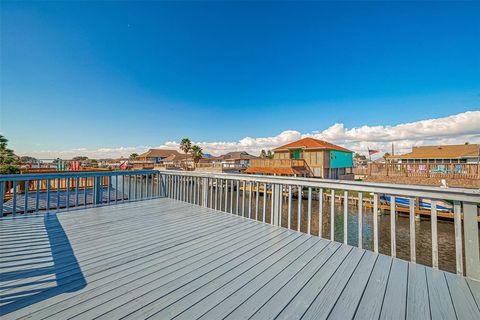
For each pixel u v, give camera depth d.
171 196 6.34
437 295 1.72
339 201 17.27
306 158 23.39
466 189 1.96
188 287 1.83
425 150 26.19
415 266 2.23
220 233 3.33
